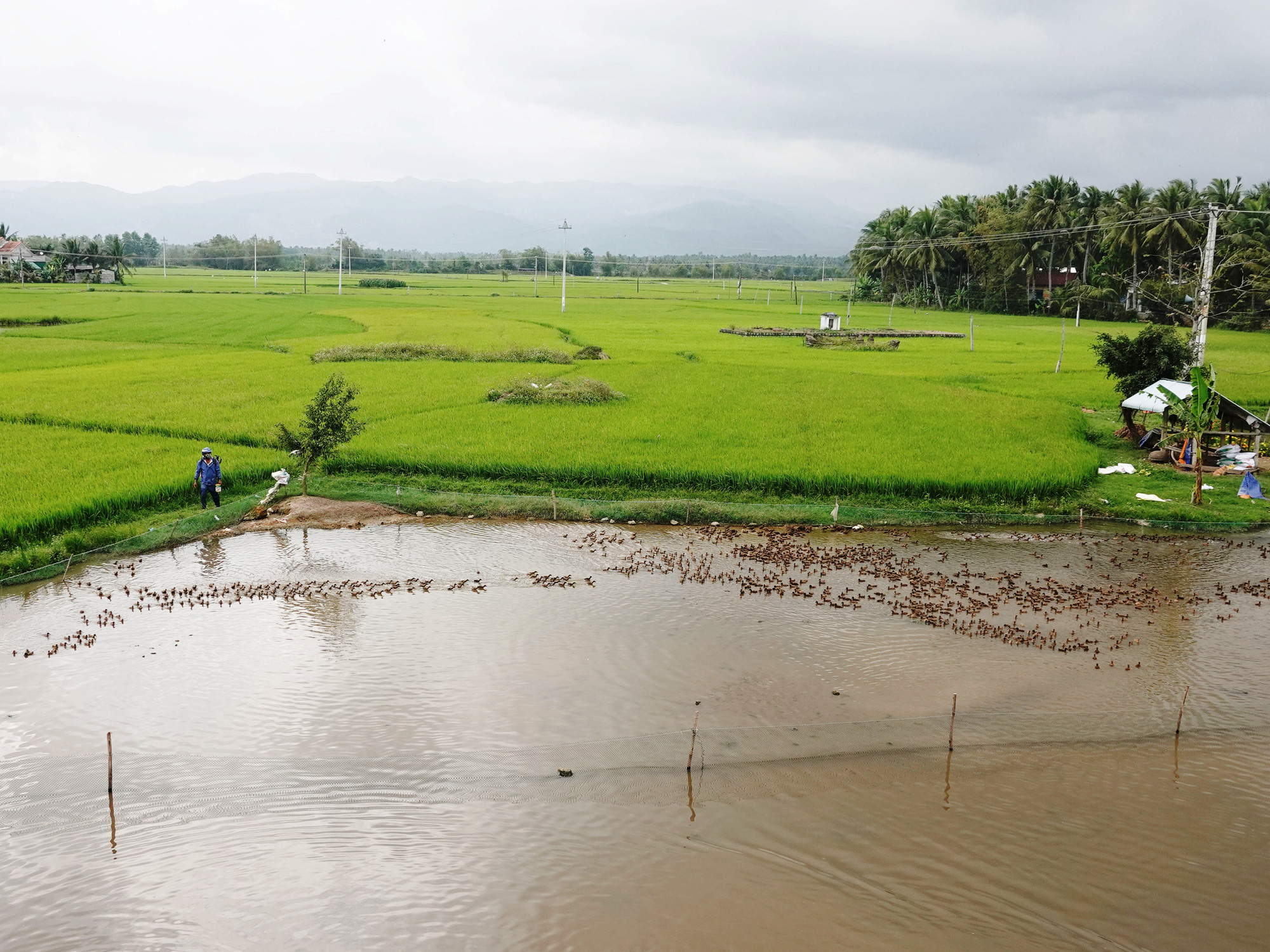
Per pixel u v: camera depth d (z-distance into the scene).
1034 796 10.64
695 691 13.45
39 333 64.88
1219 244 88.56
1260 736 12.15
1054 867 9.36
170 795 10.59
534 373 45.66
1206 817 10.27
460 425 31.73
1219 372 50.03
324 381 41.50
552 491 24.00
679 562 19.86
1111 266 103.50
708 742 11.82
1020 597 17.66
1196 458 24.53
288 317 81.75
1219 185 95.50
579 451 27.73
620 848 9.64
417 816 10.23
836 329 72.19
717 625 16.17
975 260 119.62
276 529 22.25
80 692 13.34
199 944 8.23
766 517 23.17
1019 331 83.69
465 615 16.59
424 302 108.75
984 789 10.77
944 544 21.44
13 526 19.47
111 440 28.80
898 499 24.34
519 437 29.67
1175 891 8.98
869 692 13.45
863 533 22.36
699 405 36.59
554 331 71.69
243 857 9.53
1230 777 11.13
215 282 158.38
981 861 9.45
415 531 22.33
